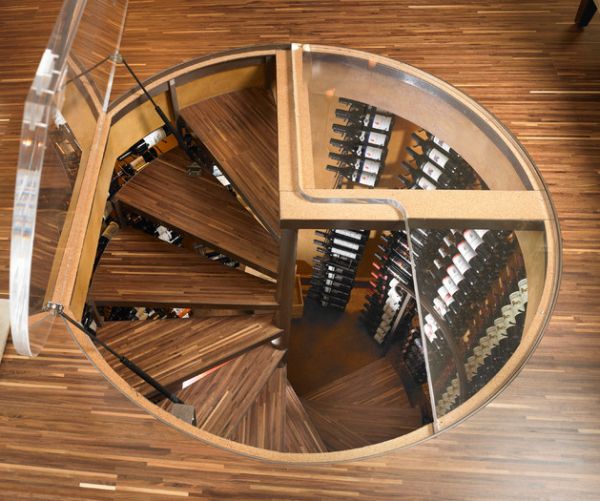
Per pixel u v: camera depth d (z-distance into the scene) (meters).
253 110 4.14
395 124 4.39
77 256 3.12
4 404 2.70
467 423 2.69
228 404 3.95
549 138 3.60
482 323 3.04
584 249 3.20
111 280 4.08
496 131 3.64
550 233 3.20
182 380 3.84
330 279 5.79
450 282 3.08
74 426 2.65
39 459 2.57
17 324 2.24
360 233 5.05
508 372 2.87
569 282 3.11
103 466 2.56
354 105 3.66
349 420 5.51
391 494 2.51
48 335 2.83
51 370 2.79
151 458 2.57
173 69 3.86
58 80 2.44
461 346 2.96
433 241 3.12
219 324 4.09
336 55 3.79
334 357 6.00
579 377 2.84
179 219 4.19
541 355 2.90
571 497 2.52
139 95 3.76
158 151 4.60
